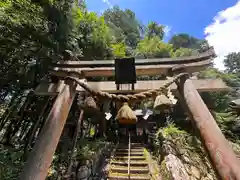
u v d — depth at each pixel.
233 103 7.73
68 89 1.85
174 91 2.01
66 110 1.76
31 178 1.33
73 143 5.48
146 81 2.12
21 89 5.02
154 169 5.68
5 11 3.02
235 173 1.21
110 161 6.21
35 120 5.68
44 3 3.57
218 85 2.02
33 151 1.48
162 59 2.21
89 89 1.68
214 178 5.15
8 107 5.51
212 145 1.38
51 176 4.56
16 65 4.08
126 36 17.08
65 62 2.22
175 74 1.95
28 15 3.34
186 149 5.88
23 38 3.54
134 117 1.44
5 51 3.54
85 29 5.92
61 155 5.36
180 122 7.81
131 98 1.55
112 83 2.16
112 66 2.21
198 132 1.54
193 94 1.72
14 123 6.05
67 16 4.14
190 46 17.69
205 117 1.55
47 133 1.58
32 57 4.14
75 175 4.82
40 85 2.13
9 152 4.35
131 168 5.69
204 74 8.03
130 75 1.87
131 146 8.55
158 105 1.55
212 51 2.04
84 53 6.00
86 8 7.31
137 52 12.99
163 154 6.05
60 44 4.19
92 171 5.26
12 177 3.30
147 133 10.48
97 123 9.47
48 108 5.46
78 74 2.04
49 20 3.79
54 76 2.37
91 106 1.68
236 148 5.82
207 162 5.53
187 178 4.86
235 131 6.88
